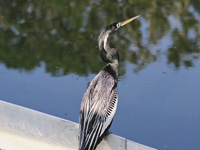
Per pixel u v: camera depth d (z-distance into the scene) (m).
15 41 14.91
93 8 17.33
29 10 17.25
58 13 16.95
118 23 8.20
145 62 13.29
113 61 7.72
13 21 16.31
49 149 7.24
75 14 16.80
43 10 17.28
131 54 13.86
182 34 15.05
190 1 17.80
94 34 15.21
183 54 13.65
